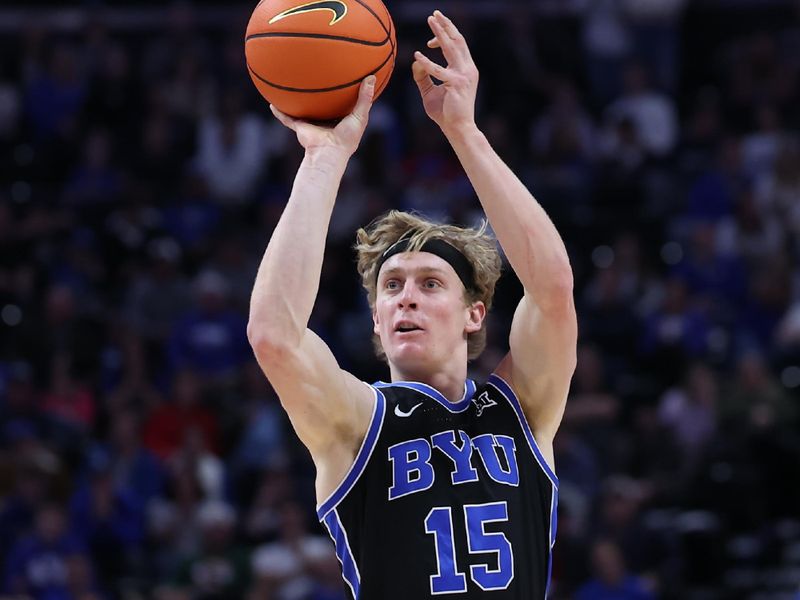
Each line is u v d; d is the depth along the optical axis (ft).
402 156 75.20
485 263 22.62
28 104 79.10
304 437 20.86
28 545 51.88
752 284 66.18
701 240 67.97
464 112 21.50
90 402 61.67
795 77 80.07
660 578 51.65
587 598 49.85
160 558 53.57
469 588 20.15
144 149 76.64
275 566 51.55
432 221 23.93
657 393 63.00
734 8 86.94
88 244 71.10
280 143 75.72
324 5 21.72
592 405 58.44
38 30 81.66
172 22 82.64
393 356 21.79
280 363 19.89
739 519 55.11
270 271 20.11
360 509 20.72
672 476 56.24
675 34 82.23
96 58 81.41
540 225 21.08
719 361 63.46
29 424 58.39
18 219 73.46
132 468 56.18
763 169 73.67
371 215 68.28
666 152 76.54
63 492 54.80
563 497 53.47
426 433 21.13
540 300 21.04
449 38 21.91
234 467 58.49
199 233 71.97
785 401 59.16
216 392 61.67
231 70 80.89
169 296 67.26
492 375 22.29
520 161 74.33
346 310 67.10
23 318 64.75
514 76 78.43
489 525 20.58
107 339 65.51
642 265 68.74
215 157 74.79
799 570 53.42
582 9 83.76
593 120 79.82
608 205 72.59
